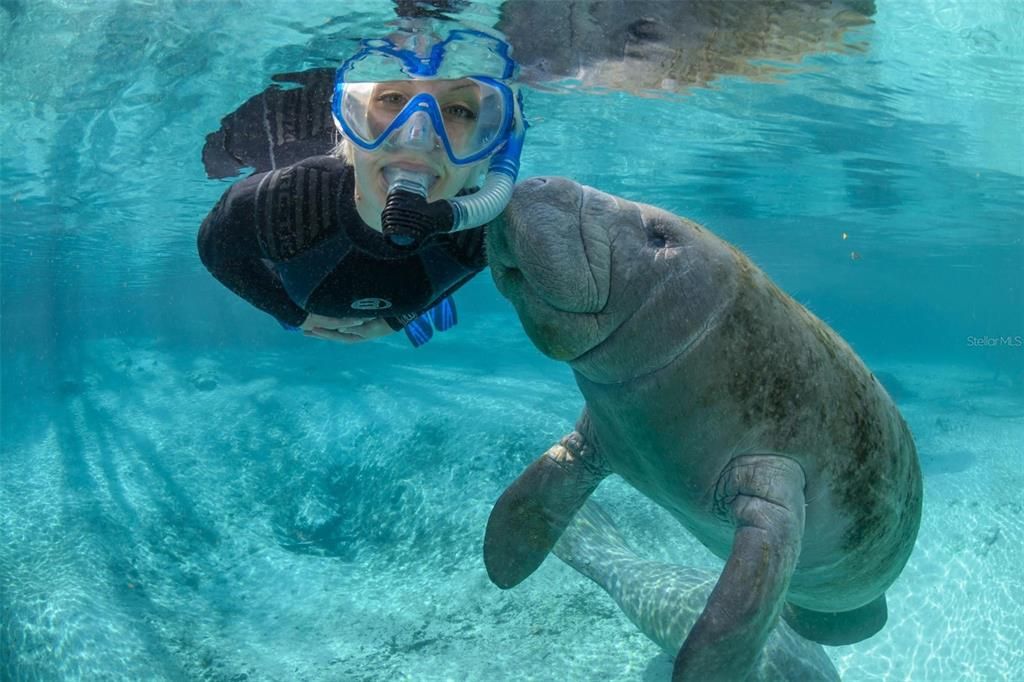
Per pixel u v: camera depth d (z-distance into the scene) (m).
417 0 1.25
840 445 0.68
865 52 1.91
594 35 1.55
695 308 0.60
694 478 0.66
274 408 3.20
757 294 0.64
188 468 2.51
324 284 0.87
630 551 1.27
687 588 1.12
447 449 2.22
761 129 2.95
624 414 0.65
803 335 0.67
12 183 3.64
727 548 0.76
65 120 2.48
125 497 2.22
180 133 2.48
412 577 1.62
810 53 1.89
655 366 0.61
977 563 1.57
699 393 0.61
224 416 3.22
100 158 3.07
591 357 0.62
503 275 0.60
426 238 0.50
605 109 2.49
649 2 1.41
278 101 1.86
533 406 2.66
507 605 1.43
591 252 0.56
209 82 1.86
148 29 1.62
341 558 1.80
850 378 0.71
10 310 15.87
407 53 1.35
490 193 0.54
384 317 0.97
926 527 1.82
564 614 1.38
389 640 1.37
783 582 0.58
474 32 1.40
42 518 2.00
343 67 1.23
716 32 1.65
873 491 0.73
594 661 1.24
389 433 2.47
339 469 2.34
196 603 1.57
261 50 1.59
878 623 1.01
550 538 0.82
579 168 3.81
